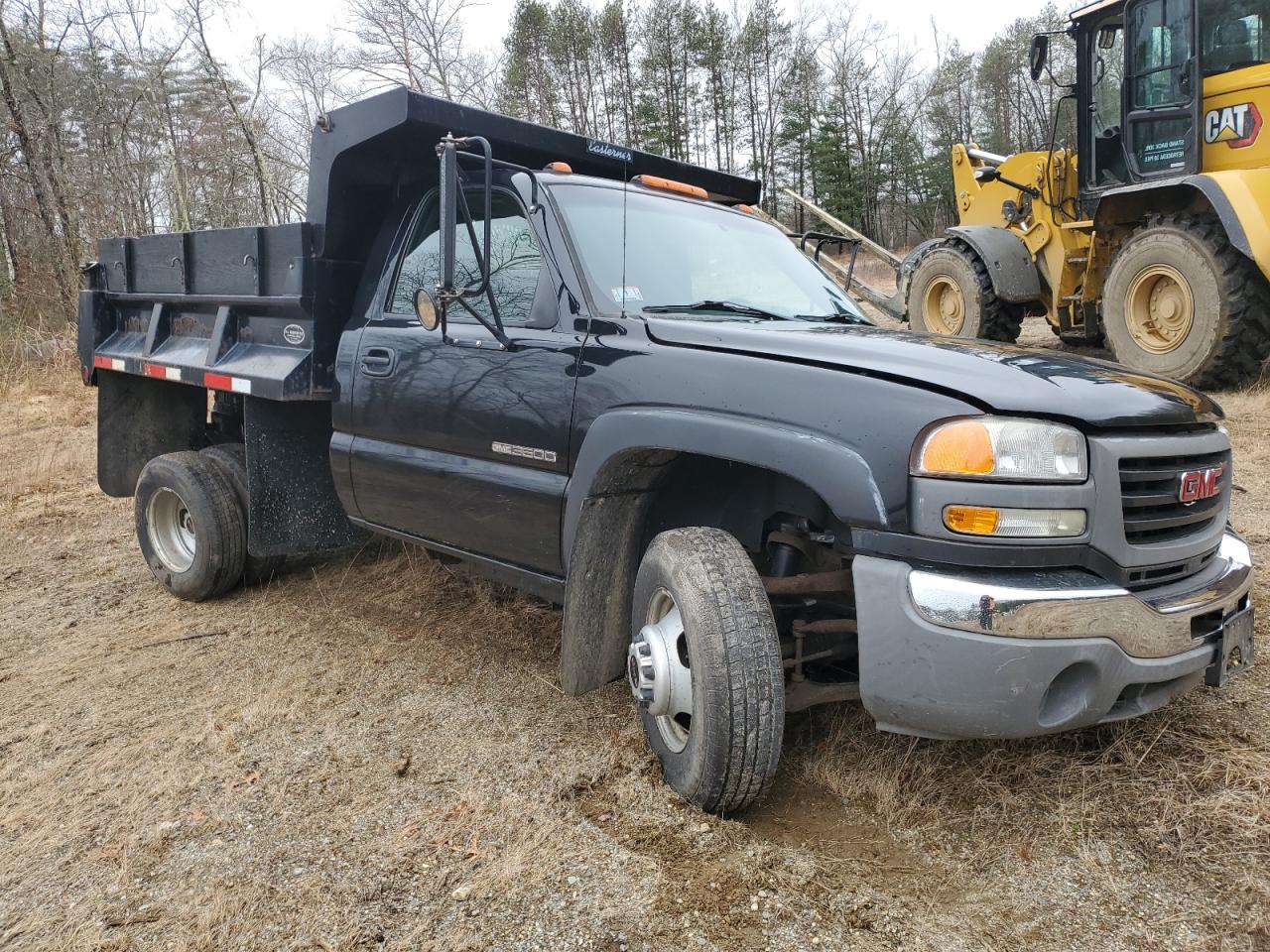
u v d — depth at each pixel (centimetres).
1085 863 234
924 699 223
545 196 339
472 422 340
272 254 421
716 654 243
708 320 313
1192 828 243
